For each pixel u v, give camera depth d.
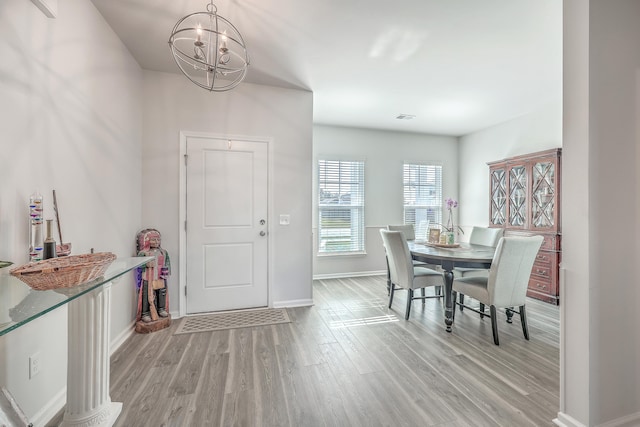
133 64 2.80
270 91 3.42
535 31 2.38
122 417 1.61
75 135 1.90
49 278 1.10
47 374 1.63
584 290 1.49
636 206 1.59
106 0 2.04
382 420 1.60
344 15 2.19
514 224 4.34
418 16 2.20
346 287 4.43
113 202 2.42
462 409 1.69
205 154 3.22
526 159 4.11
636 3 1.58
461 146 5.77
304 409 1.68
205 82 3.21
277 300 3.46
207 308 3.25
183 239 3.15
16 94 1.42
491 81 3.31
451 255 2.86
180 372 2.06
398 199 5.44
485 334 2.73
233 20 2.24
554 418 1.61
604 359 1.51
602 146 1.51
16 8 1.42
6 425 1.06
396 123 4.95
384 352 2.38
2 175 1.35
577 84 1.52
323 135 5.03
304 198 3.54
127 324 2.67
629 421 1.56
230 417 1.61
